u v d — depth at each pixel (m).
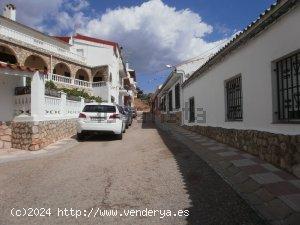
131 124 27.72
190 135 15.51
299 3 6.25
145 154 9.95
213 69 12.88
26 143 11.08
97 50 40.16
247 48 9.12
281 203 4.84
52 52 31.61
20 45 27.47
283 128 7.09
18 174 7.43
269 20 7.28
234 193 5.60
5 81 11.77
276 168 7.03
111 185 6.31
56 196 5.65
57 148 11.40
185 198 5.41
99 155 9.94
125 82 57.25
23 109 11.81
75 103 16.50
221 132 11.84
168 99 30.48
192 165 8.09
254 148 8.66
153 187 6.13
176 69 21.28
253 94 8.77
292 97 7.02
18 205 5.21
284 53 7.02
